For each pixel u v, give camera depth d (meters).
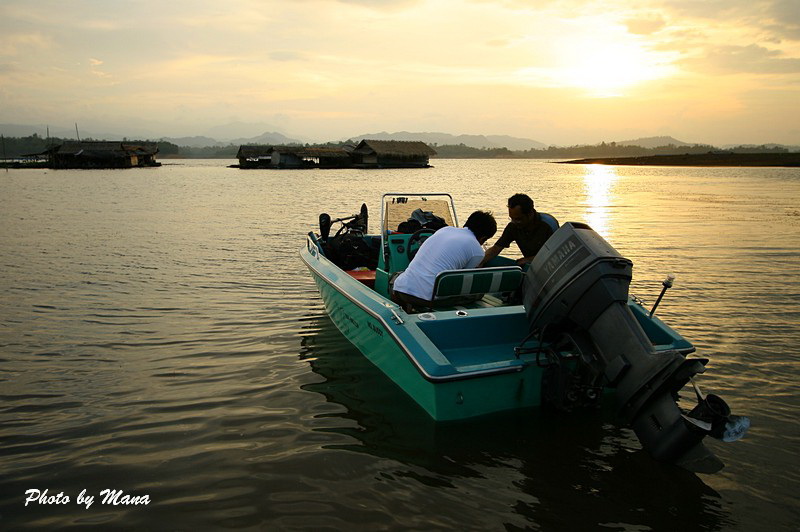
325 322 6.88
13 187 38.22
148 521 3.04
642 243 12.98
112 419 4.29
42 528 2.99
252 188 37.09
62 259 10.88
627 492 3.28
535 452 3.76
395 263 6.38
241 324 6.77
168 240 13.42
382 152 82.06
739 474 3.46
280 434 4.03
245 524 3.00
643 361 3.39
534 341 4.58
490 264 6.69
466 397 4.01
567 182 45.78
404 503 3.18
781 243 12.88
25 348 5.87
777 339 6.02
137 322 6.82
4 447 3.86
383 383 4.92
